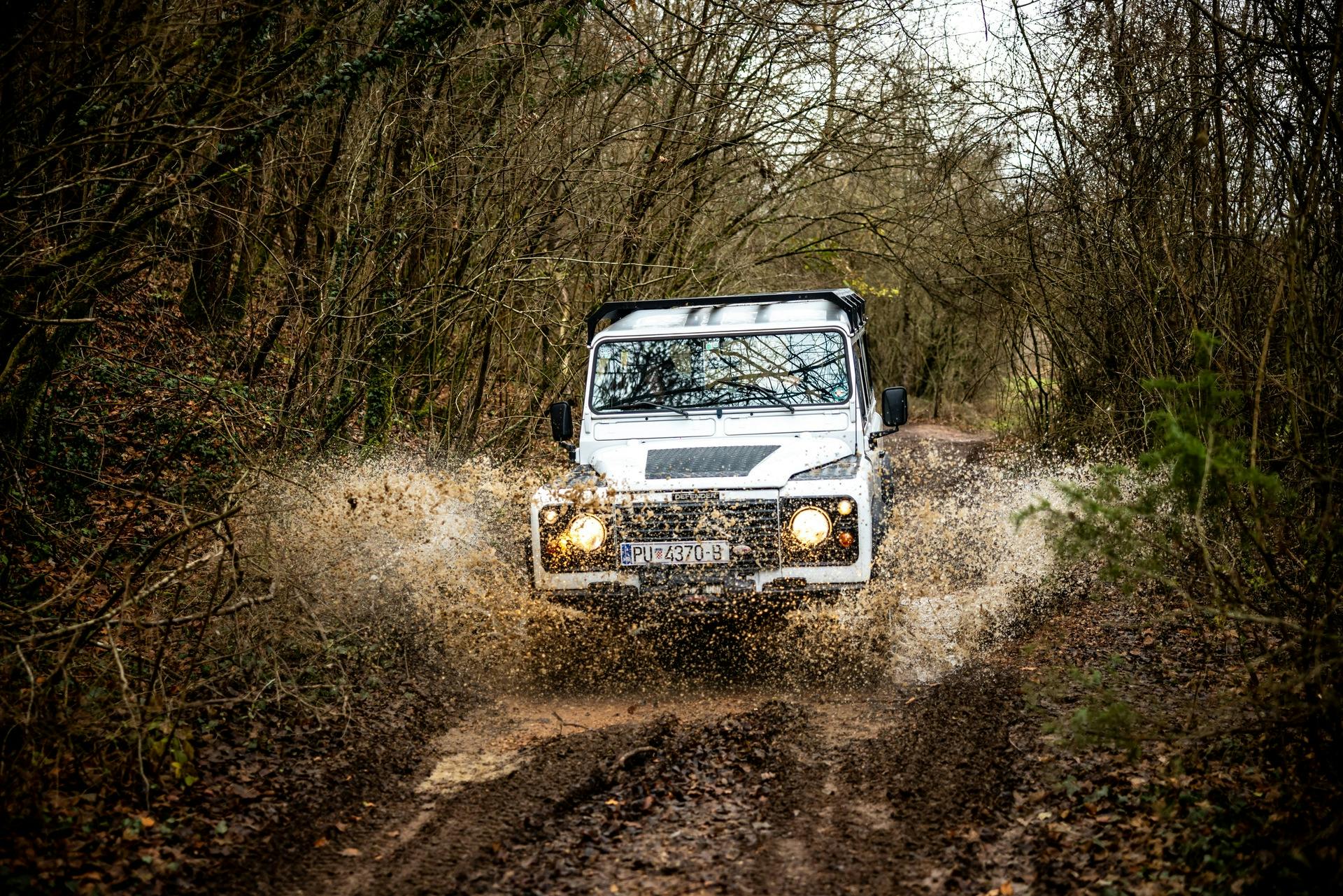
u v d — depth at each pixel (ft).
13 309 18.92
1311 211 14.79
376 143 31.01
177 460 28.84
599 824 13.97
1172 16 26.45
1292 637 13.91
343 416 30.60
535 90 34.42
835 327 24.48
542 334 34.01
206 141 24.17
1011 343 48.65
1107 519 12.97
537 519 20.45
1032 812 13.88
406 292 32.32
